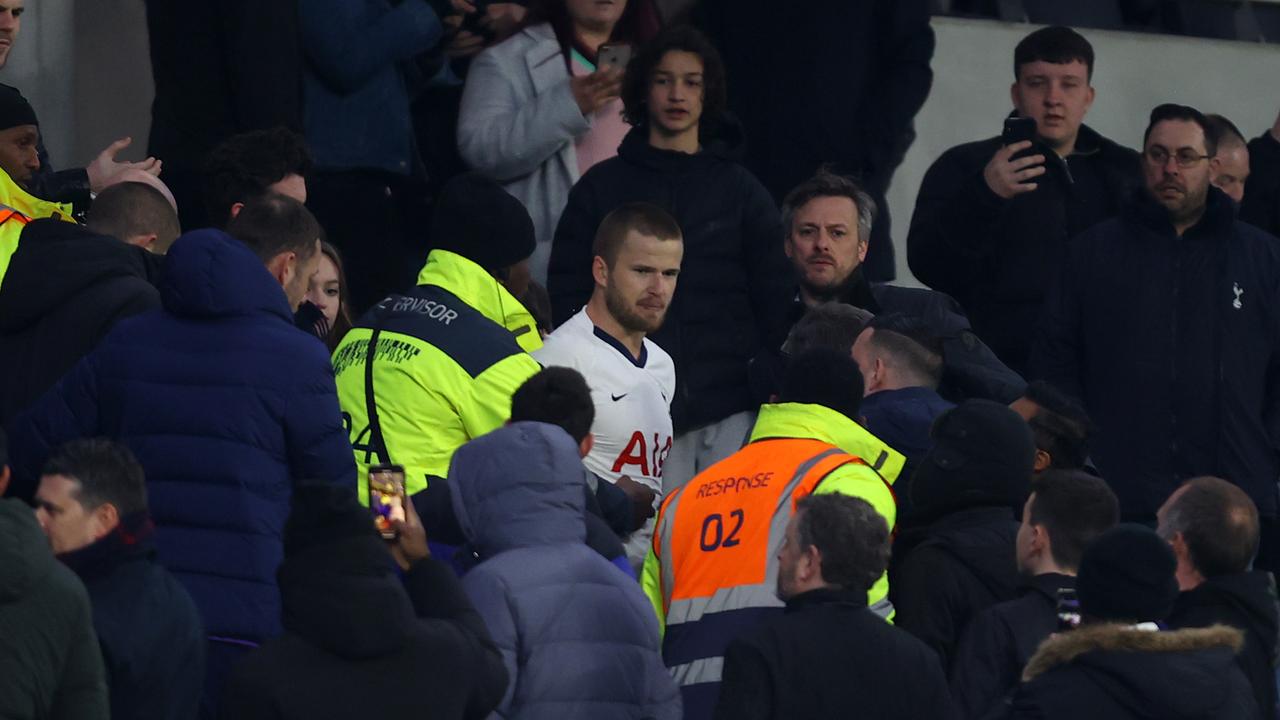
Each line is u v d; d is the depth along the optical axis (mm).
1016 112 33750
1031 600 20469
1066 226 33062
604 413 24891
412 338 22297
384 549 16703
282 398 19703
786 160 35406
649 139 30047
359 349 22484
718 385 29141
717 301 29406
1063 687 18328
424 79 33156
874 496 21047
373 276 31625
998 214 31484
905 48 36031
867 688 18094
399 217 33750
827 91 35219
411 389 22078
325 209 31141
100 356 20156
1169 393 30641
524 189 32438
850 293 29406
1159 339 30719
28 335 21844
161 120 30625
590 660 18422
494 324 22641
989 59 41469
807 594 18453
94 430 20078
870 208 29547
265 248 21422
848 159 35594
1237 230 31016
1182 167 30531
